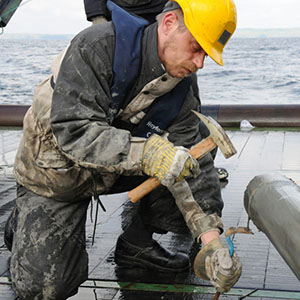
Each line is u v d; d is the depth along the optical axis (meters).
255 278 2.77
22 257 2.32
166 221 2.78
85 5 3.18
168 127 2.61
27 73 21.23
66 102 2.12
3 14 4.79
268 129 7.47
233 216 3.79
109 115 2.30
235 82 17.16
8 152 6.16
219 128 2.04
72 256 2.39
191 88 2.64
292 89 15.12
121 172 2.13
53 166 2.38
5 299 2.57
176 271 2.88
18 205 2.55
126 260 2.93
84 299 2.57
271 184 2.25
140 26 2.25
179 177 2.04
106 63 2.19
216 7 2.09
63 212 2.45
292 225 1.93
